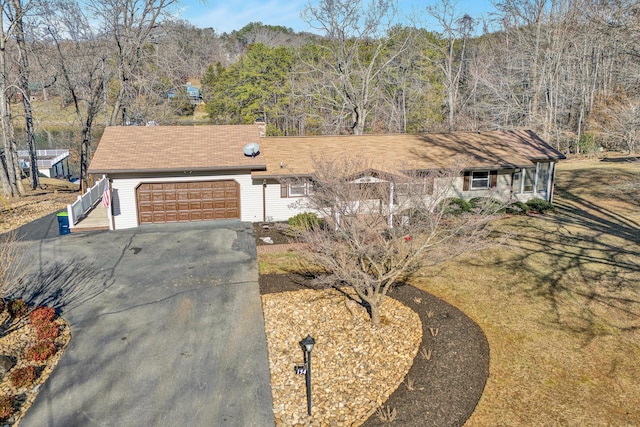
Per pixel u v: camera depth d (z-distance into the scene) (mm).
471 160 20203
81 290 12297
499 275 13375
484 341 9828
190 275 13305
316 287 12508
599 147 37188
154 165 17625
